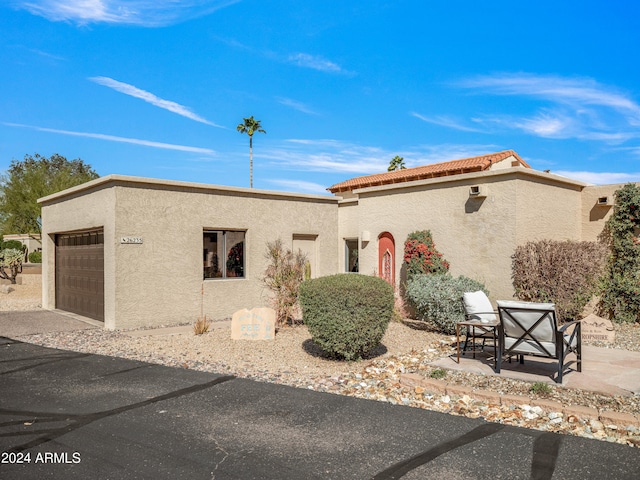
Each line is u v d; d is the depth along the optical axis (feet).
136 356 27.71
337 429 16.08
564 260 32.50
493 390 20.56
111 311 37.19
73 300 46.52
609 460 13.61
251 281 45.47
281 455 14.08
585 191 42.04
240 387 21.08
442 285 33.06
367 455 14.06
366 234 46.21
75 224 43.83
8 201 119.85
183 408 18.28
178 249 40.52
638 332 34.01
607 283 38.50
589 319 30.73
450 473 12.91
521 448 14.47
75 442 15.10
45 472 13.00
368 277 27.12
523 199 35.40
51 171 165.99
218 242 43.98
